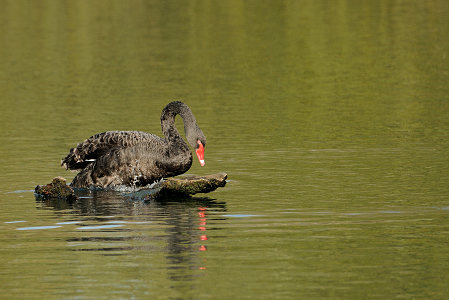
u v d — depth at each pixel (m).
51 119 21.86
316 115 21.72
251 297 8.98
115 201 13.95
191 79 27.66
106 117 22.00
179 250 10.78
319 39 34.81
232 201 13.61
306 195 13.85
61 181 14.17
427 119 20.84
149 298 9.00
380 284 9.34
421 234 11.33
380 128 19.86
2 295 9.18
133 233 11.72
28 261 10.41
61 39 36.03
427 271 9.77
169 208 13.30
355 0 46.38
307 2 45.94
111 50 33.41
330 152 17.33
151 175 14.77
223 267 10.02
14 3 47.09
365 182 14.66
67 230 11.97
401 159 16.50
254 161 16.69
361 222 12.04
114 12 43.75
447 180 14.66
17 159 17.22
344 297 8.95
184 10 43.94
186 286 9.36
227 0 47.00
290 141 18.58
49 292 9.26
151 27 38.81
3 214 13.02
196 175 15.23
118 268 10.05
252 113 22.17
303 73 28.31
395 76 27.50
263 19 40.31
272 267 9.99
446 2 44.78
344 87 25.86
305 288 9.23
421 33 35.81
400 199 13.40
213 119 21.41
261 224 12.05
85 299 9.02
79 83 27.39
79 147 15.28
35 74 29.03
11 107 23.70
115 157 14.84
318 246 10.84
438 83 26.11
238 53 32.19
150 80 27.66
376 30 36.81
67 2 47.28
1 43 35.19
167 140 14.95
